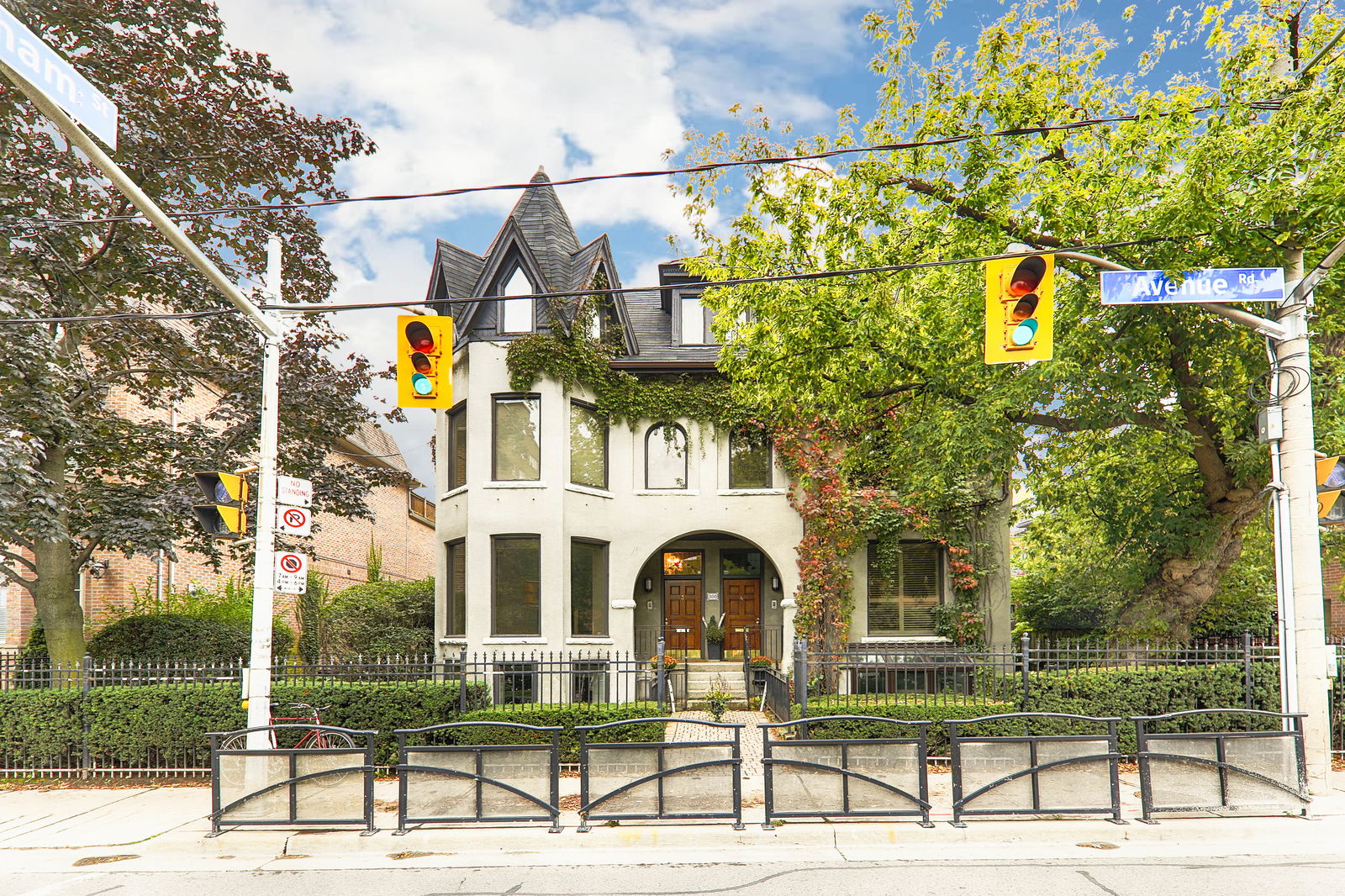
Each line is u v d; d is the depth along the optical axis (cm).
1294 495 980
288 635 1888
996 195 1199
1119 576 1642
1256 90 1082
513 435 1828
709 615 2150
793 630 1894
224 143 1378
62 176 1312
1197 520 1402
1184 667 1215
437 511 1944
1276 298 908
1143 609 1490
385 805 976
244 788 860
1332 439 1198
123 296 1510
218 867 788
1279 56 1125
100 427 1444
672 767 860
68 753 1195
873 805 850
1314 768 949
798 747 865
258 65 1438
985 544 1859
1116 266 931
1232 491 1361
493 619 1770
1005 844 820
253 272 1512
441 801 856
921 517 1806
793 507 1919
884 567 1905
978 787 851
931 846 813
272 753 859
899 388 1492
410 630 2080
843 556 1883
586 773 854
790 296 1333
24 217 1203
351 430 1616
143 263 1370
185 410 2144
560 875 738
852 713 1191
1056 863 753
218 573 1584
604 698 1795
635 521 1938
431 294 2011
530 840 828
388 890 705
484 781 857
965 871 732
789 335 1356
